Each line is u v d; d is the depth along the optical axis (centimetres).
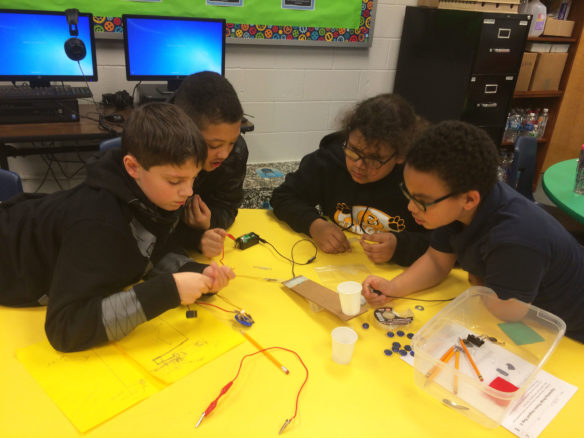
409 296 117
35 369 86
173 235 128
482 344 96
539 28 346
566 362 95
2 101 222
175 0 279
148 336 96
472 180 91
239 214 161
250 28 302
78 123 238
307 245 141
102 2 265
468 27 290
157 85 279
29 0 252
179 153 89
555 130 385
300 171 165
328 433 76
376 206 151
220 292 113
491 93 310
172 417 77
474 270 110
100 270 92
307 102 340
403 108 133
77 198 98
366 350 96
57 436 73
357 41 330
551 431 78
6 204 112
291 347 96
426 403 83
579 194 200
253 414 79
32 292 101
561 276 102
